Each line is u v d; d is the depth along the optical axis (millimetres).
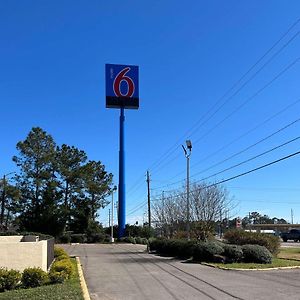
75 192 79062
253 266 24203
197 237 34562
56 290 14102
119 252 41625
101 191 81938
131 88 69250
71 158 79312
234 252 26422
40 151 74500
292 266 24203
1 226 70500
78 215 78938
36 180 73312
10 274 16141
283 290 15195
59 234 73562
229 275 20203
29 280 16406
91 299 13477
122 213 71750
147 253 39219
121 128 69125
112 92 68812
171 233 48125
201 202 45875
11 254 19328
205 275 20156
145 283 17312
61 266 17344
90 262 28375
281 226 113062
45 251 20891
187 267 24422
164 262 28141
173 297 13812
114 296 14125
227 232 35781
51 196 74062
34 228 72125
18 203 73438
